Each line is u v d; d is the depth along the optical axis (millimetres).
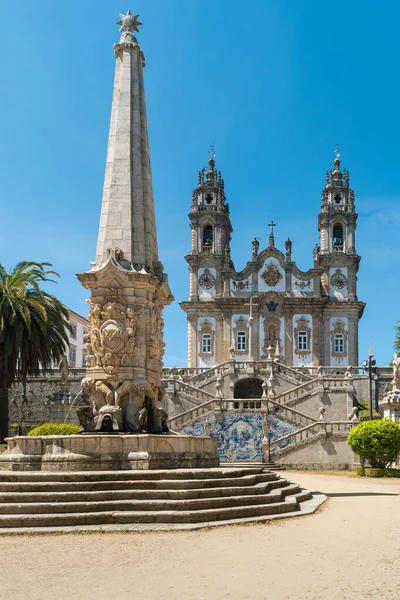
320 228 71688
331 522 12930
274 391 45375
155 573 8562
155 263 18219
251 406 42000
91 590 7750
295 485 17094
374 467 28594
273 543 10539
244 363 50312
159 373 17672
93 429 15914
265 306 68438
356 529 12133
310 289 68812
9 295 30453
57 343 33469
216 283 69812
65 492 12234
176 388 41844
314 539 10969
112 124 18516
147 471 13250
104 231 17625
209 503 12539
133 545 10195
